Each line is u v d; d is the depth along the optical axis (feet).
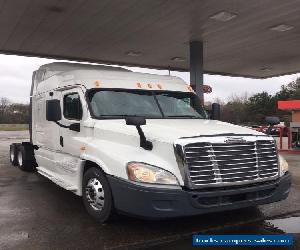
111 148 19.49
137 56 54.95
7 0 33.12
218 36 44.78
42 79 32.04
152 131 19.04
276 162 19.42
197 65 47.44
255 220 20.68
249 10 35.96
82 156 21.52
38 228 19.27
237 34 43.96
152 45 48.75
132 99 23.85
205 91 52.75
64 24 39.78
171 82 26.84
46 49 50.21
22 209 22.86
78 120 23.26
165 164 17.51
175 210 16.88
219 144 17.75
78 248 16.62
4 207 23.32
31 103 35.42
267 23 39.81
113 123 21.12
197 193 16.98
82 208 23.06
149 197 16.89
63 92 25.64
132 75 25.90
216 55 55.11
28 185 30.37
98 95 23.21
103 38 45.11
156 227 19.38
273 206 23.48
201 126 20.33
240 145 18.24
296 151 56.70
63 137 25.00
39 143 32.12
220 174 17.57
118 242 17.37
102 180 19.40
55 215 21.58
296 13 36.83
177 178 17.15
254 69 67.10
